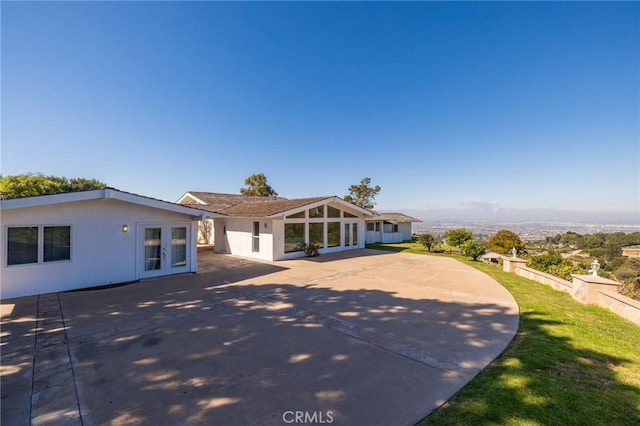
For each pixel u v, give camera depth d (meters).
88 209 8.92
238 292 8.50
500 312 6.63
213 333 5.38
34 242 8.05
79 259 8.76
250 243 16.30
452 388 3.51
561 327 5.56
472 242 15.84
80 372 3.92
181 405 3.19
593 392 3.28
